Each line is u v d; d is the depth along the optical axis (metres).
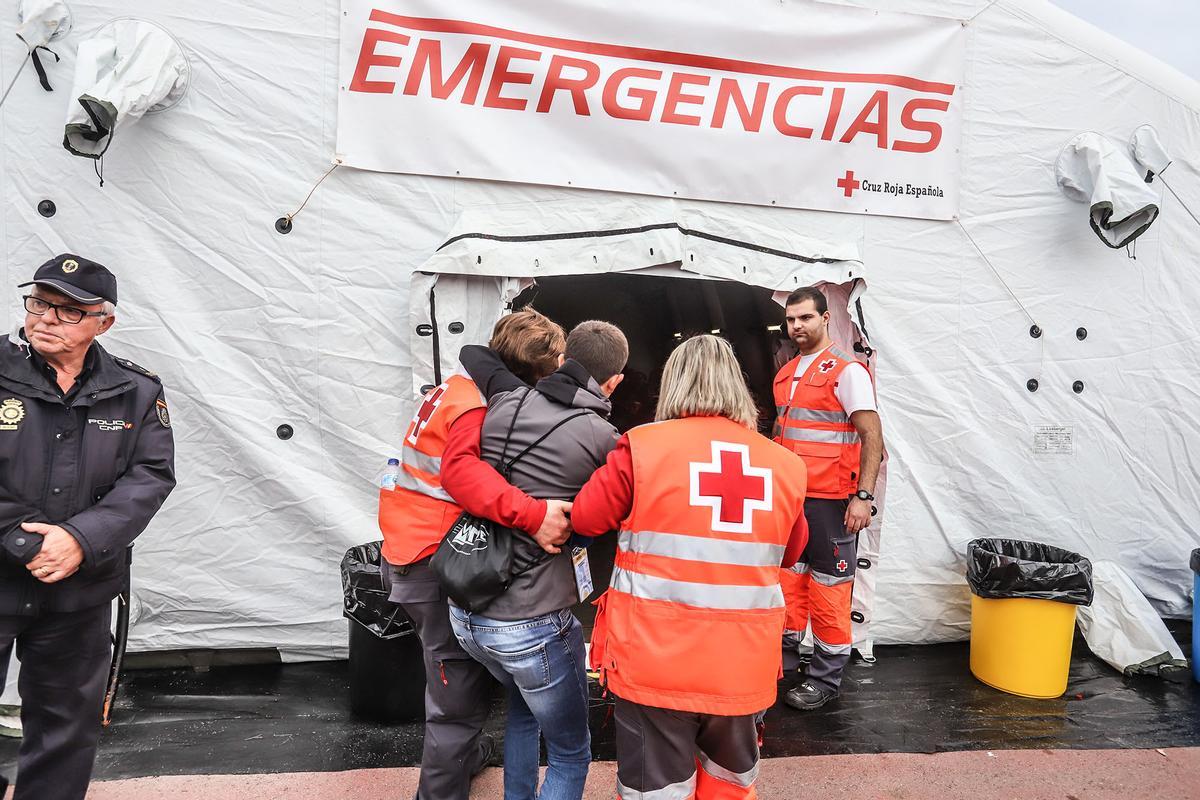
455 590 1.92
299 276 3.46
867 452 3.28
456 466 1.97
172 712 3.13
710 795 1.97
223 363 3.42
